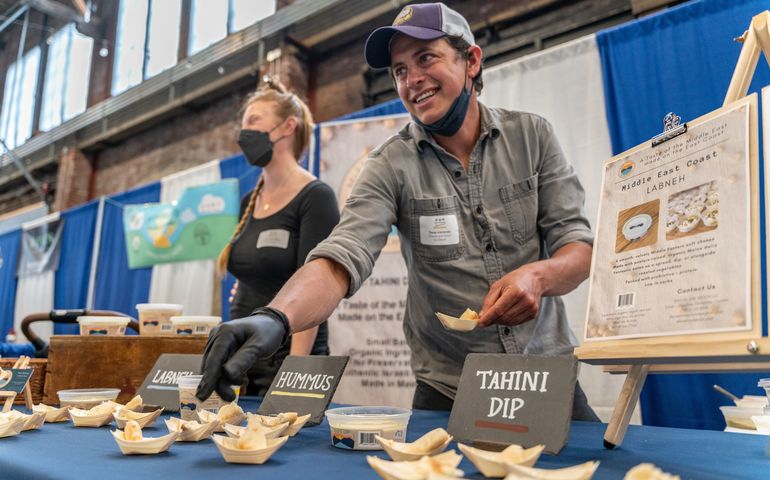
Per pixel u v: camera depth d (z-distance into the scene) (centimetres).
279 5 618
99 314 169
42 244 582
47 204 812
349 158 283
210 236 407
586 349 76
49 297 557
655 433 87
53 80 930
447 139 135
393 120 280
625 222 78
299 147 180
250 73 609
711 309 62
